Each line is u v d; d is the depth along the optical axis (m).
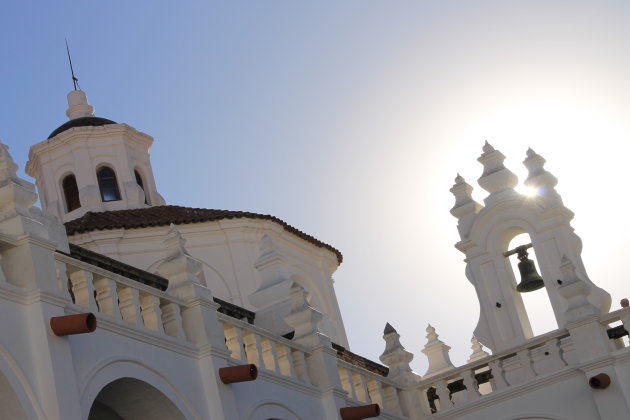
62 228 16.16
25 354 12.91
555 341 21.77
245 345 18.25
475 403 22.16
